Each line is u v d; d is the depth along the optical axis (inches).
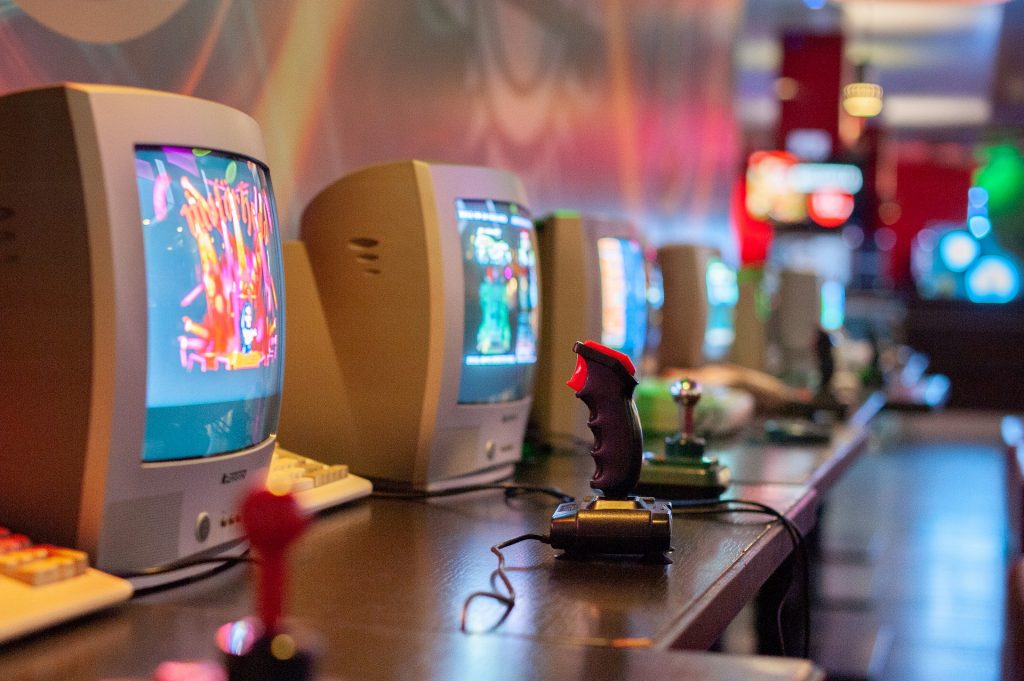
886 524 241.8
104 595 42.0
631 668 36.4
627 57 180.1
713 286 159.9
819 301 221.5
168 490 48.2
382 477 74.2
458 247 73.9
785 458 103.1
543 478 84.0
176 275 48.2
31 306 45.6
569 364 101.0
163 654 37.7
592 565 53.3
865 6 350.6
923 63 443.2
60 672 35.8
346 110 95.6
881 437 398.0
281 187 85.9
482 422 78.1
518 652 38.2
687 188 223.3
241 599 46.1
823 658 139.9
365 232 73.0
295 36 87.7
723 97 252.4
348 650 38.2
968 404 516.4
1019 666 72.6
